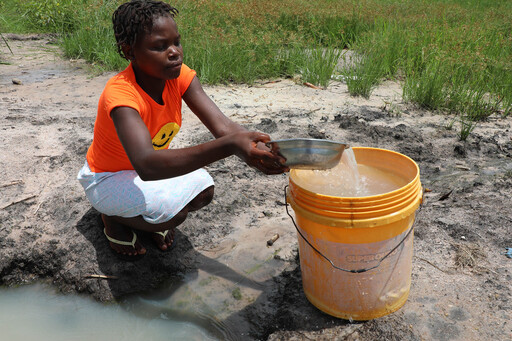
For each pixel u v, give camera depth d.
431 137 4.60
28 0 9.09
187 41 6.50
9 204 3.46
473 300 2.52
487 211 3.31
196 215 3.36
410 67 6.22
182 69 2.65
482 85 5.66
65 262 3.03
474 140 4.54
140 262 2.94
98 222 3.20
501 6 10.30
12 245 3.14
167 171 2.16
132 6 2.22
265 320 2.55
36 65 6.93
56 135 4.45
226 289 2.78
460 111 5.32
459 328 2.34
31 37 8.37
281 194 3.69
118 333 2.58
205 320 2.60
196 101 2.68
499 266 2.77
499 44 6.45
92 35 7.29
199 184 2.75
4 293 2.99
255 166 2.13
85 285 2.90
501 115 5.26
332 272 2.29
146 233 3.06
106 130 2.49
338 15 8.32
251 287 2.78
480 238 3.02
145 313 2.70
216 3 7.97
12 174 3.80
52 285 3.01
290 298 2.63
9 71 6.62
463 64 5.73
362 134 4.59
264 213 3.44
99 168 2.68
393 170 2.52
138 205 2.60
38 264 3.09
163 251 3.01
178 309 2.69
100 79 6.30
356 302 2.35
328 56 6.77
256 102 5.55
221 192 3.64
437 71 5.53
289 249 3.04
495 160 4.16
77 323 2.68
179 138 4.46
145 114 2.40
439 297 2.55
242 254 3.04
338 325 2.40
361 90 5.81
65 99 5.52
